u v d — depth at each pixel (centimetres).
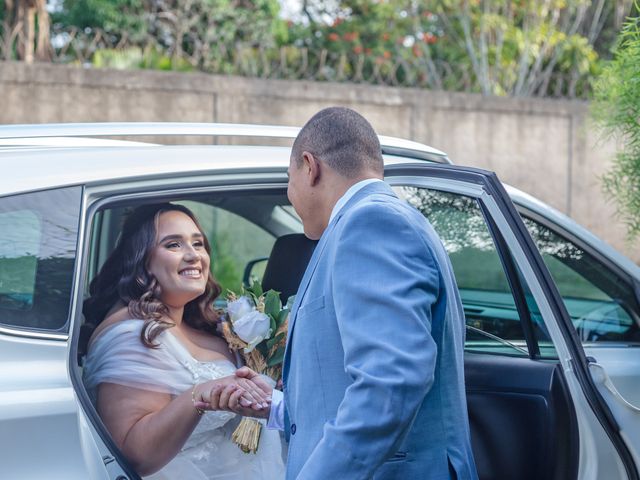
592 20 990
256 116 712
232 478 252
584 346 283
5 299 199
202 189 233
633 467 249
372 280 171
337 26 955
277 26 938
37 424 190
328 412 180
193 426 233
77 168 217
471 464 191
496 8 902
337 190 192
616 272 302
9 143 245
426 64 891
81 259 210
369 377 164
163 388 241
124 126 260
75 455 193
